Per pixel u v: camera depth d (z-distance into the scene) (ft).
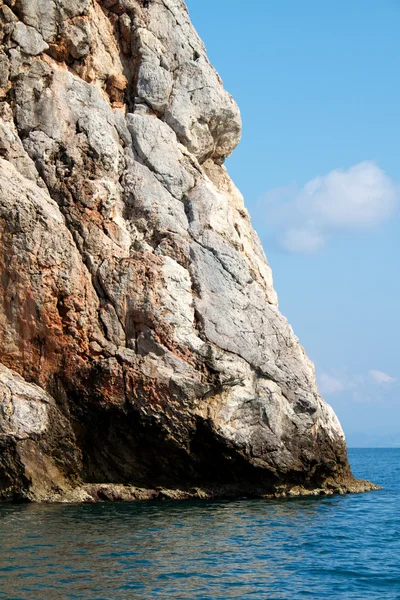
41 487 93.86
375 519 90.43
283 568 64.03
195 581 57.82
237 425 103.45
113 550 65.77
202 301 106.63
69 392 98.32
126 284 102.63
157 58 118.52
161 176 112.88
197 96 119.85
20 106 108.27
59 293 99.19
